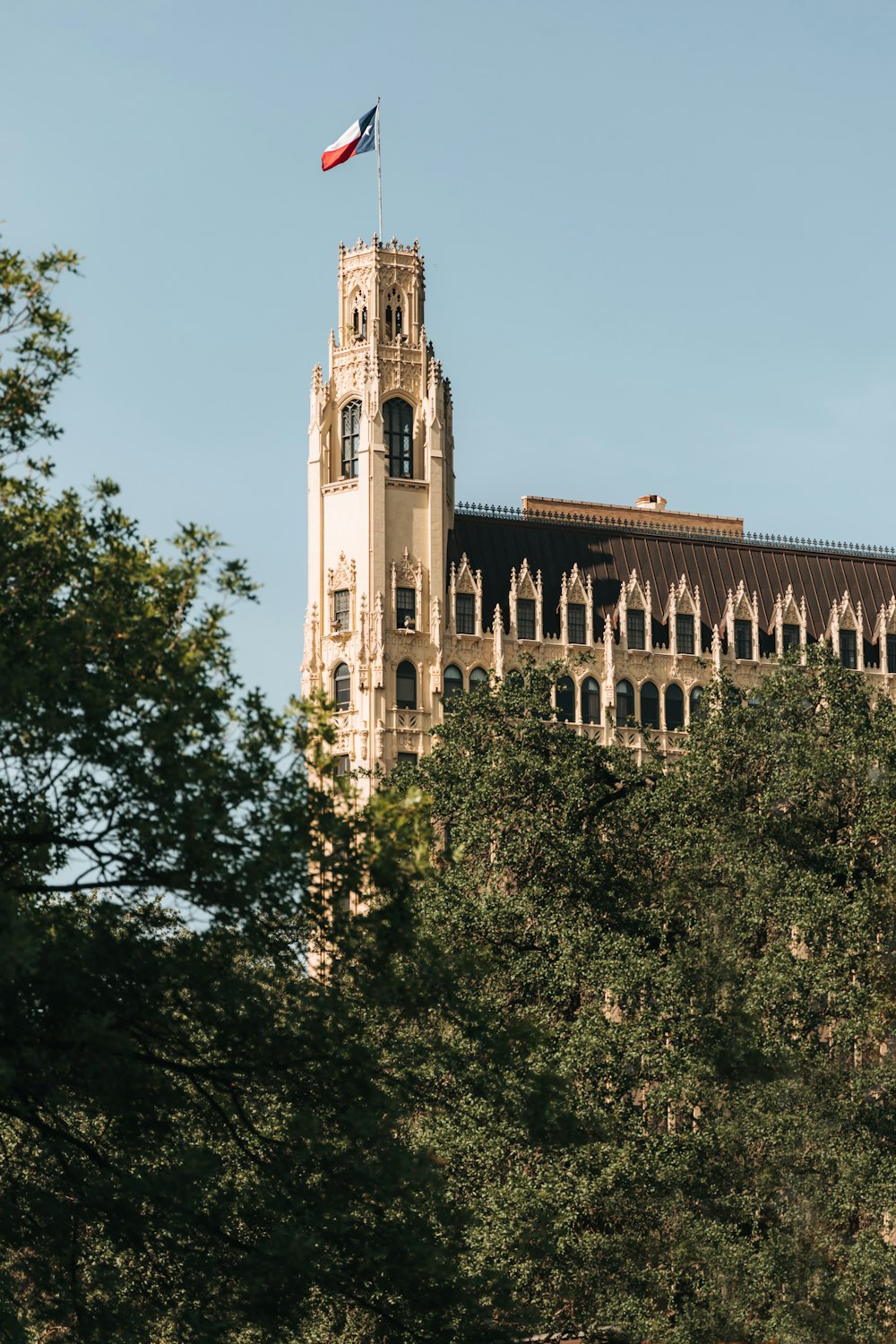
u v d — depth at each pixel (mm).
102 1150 36250
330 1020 35000
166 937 33938
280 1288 32906
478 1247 49094
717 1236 50469
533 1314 39469
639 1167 50719
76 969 31141
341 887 32062
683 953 54406
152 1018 32594
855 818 58562
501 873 59688
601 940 54656
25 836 31094
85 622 30766
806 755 58500
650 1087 54156
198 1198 32844
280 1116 37719
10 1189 33375
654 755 64125
